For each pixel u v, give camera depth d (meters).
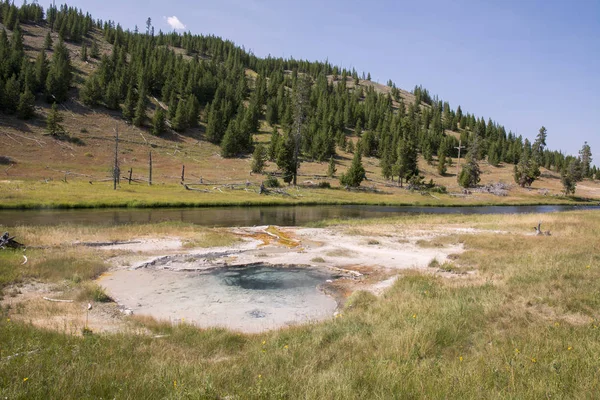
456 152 142.62
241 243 25.33
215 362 7.55
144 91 115.19
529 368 6.61
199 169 86.12
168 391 5.69
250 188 68.88
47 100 102.88
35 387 5.48
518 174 99.75
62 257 18.34
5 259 17.19
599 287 12.49
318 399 5.47
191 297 14.32
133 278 16.62
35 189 52.22
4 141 79.25
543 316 10.21
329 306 13.60
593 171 143.50
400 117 145.50
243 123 107.81
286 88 173.38
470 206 70.50
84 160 80.31
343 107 151.12
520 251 21.34
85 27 168.62
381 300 13.04
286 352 7.94
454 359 7.42
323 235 29.38
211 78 139.38
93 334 9.16
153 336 9.52
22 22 159.00
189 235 26.97
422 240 26.83
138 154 90.50
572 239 25.12
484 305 11.04
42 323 10.30
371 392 5.77
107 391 5.62
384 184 86.38
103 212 41.44
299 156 107.69
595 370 6.45
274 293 15.06
